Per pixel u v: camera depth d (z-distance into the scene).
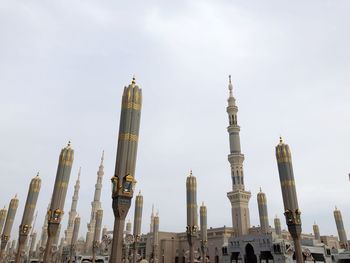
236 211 95.06
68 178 46.84
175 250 110.44
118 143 30.62
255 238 67.12
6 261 124.94
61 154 47.78
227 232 95.50
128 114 31.61
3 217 78.31
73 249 97.38
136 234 72.50
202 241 71.31
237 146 102.31
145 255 111.88
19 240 52.19
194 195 56.16
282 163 44.44
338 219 89.94
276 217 97.00
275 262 61.56
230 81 122.38
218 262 91.69
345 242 86.44
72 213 164.25
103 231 138.12
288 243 62.47
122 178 28.39
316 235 105.69
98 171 165.00
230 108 108.62
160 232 111.62
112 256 25.53
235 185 98.50
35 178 57.22
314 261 64.88
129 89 33.09
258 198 83.19
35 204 55.62
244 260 67.75
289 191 42.38
